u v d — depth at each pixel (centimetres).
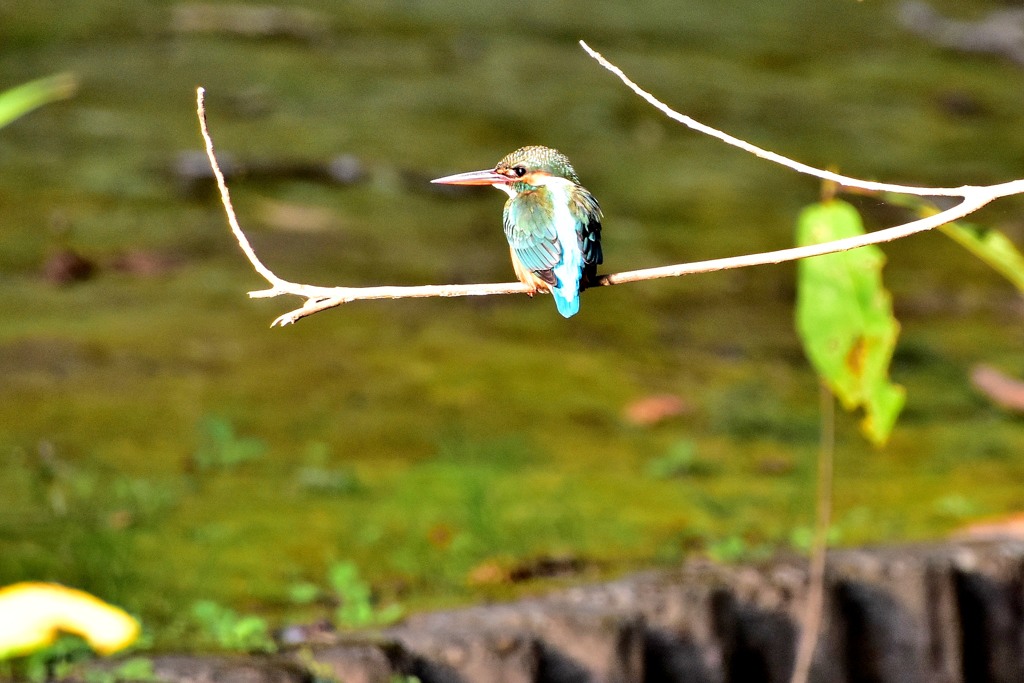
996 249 594
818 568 787
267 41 2591
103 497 940
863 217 1991
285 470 1027
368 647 660
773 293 1653
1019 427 1264
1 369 1198
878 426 643
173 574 811
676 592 758
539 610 733
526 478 1034
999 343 1533
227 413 1137
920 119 2514
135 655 650
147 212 1678
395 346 1357
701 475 1075
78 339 1285
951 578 827
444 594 800
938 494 1052
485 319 1477
